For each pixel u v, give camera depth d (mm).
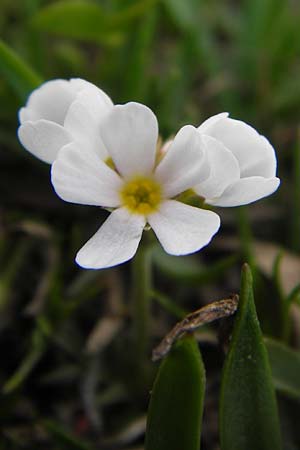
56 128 71
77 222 101
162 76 116
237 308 71
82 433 89
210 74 113
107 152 74
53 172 70
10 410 88
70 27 105
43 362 92
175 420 70
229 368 70
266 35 116
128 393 91
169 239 71
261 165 72
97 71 112
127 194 74
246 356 70
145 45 104
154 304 96
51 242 98
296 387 81
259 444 72
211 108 114
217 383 90
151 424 71
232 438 72
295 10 128
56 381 91
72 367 92
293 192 104
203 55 113
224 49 122
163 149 76
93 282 96
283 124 113
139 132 72
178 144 72
